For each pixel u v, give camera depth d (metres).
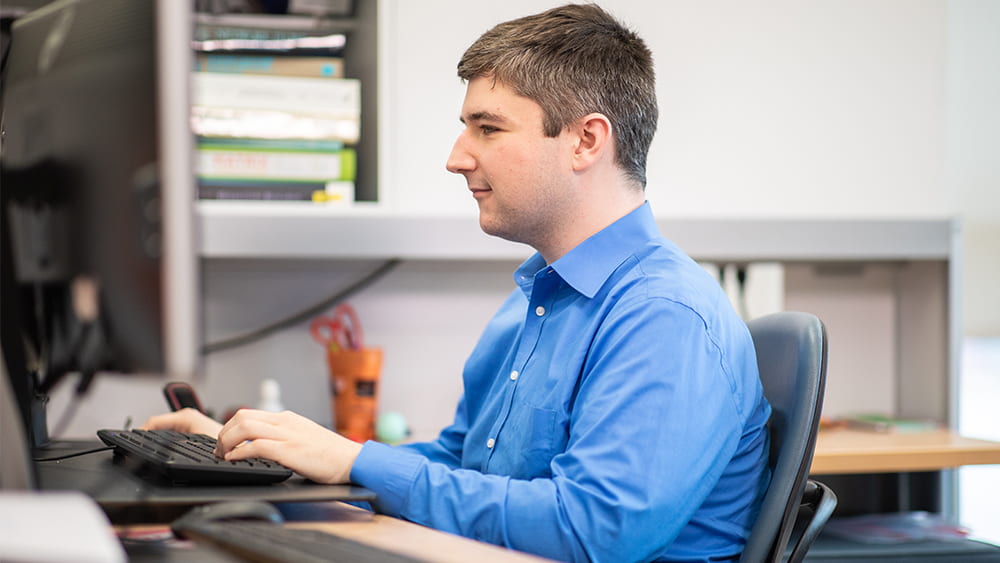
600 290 1.26
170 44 0.84
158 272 0.84
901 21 2.56
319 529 0.92
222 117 2.20
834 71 2.54
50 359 0.91
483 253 2.24
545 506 1.04
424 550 0.82
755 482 1.19
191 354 0.85
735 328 1.19
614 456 1.05
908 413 2.55
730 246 2.31
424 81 2.38
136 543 0.84
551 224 1.31
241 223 2.16
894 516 2.27
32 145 0.91
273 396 2.20
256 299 2.38
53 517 0.60
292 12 2.25
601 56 1.30
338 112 2.25
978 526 3.19
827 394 2.59
